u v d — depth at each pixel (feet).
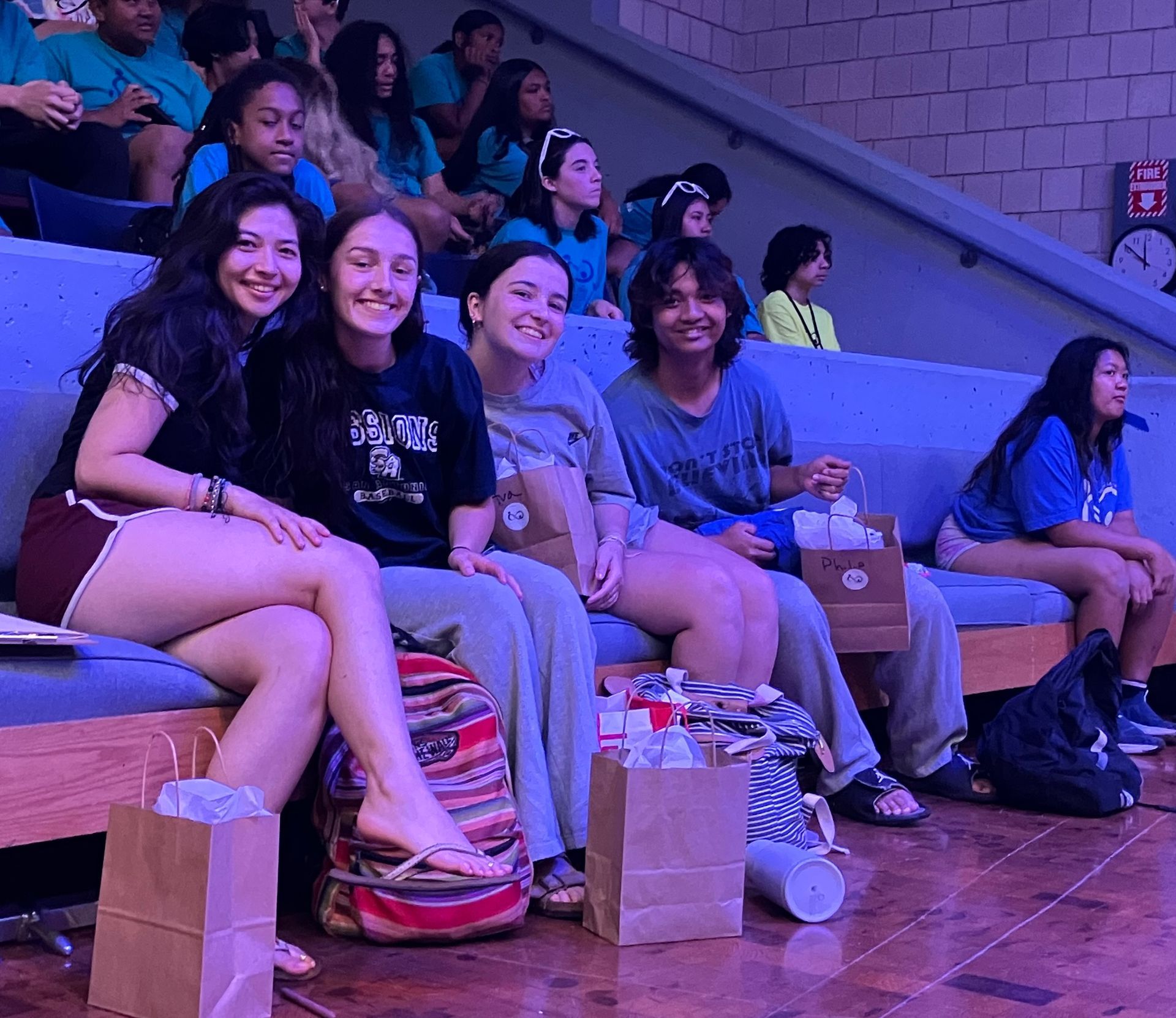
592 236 13.24
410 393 7.38
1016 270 16.81
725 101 18.11
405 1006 5.25
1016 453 12.65
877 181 17.28
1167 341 16.16
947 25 21.94
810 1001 5.39
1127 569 12.02
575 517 8.01
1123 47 20.72
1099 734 9.42
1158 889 7.27
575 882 6.59
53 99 10.69
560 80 19.29
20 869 6.87
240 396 6.56
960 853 8.02
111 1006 5.06
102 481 6.22
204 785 5.34
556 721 6.84
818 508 12.53
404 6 19.47
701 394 9.66
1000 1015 5.27
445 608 6.79
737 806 6.25
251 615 6.06
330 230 7.13
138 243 9.32
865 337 17.92
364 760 6.00
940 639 9.51
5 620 5.78
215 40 13.56
